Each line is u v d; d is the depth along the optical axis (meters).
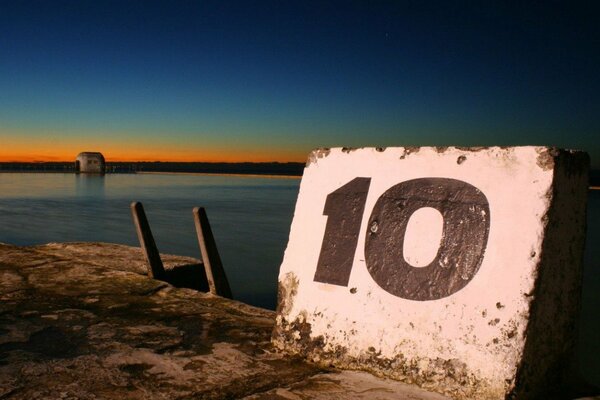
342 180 2.78
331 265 2.63
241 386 2.16
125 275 4.73
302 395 2.06
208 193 46.28
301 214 2.87
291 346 2.61
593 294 10.12
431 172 2.45
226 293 4.65
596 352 6.97
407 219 2.44
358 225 2.61
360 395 2.06
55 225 20.17
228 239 17.44
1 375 2.28
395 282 2.38
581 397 2.11
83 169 103.62
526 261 2.01
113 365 2.42
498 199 2.17
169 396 2.05
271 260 13.79
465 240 2.22
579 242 2.21
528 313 1.94
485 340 2.02
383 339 2.31
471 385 2.00
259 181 93.31
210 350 2.65
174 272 5.35
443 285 2.22
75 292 4.08
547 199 2.03
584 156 2.22
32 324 3.15
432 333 2.17
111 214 24.81
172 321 3.25
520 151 2.18
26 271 4.86
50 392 2.09
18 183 58.69
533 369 1.98
